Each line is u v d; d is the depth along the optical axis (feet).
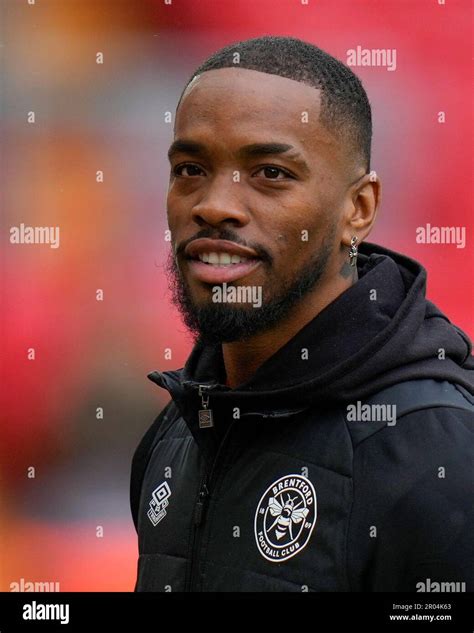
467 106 43.52
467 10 43.55
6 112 44.42
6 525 41.32
